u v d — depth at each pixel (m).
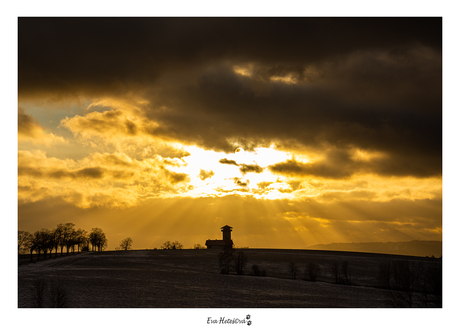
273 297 81.88
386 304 76.00
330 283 103.69
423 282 83.19
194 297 77.62
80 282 87.56
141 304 68.31
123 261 139.62
